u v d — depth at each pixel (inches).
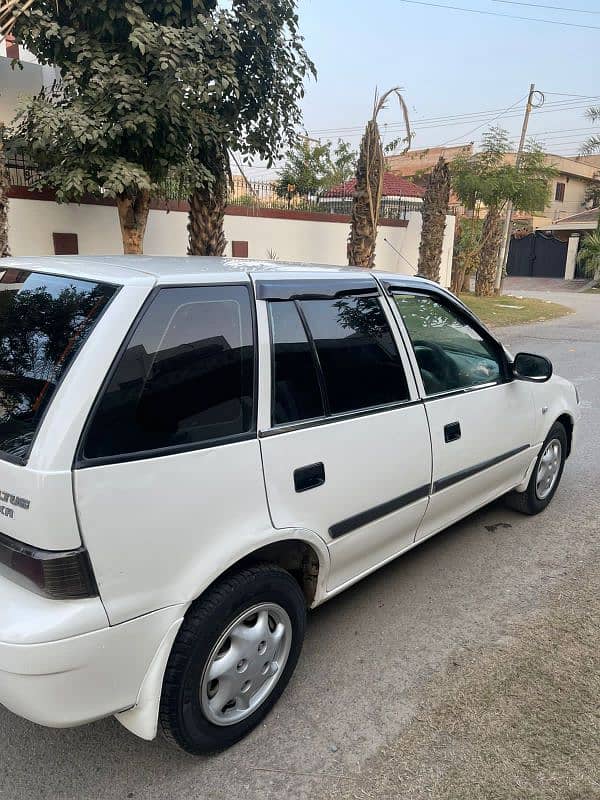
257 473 88.2
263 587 90.3
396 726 97.8
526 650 116.8
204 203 388.2
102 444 72.3
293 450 93.6
